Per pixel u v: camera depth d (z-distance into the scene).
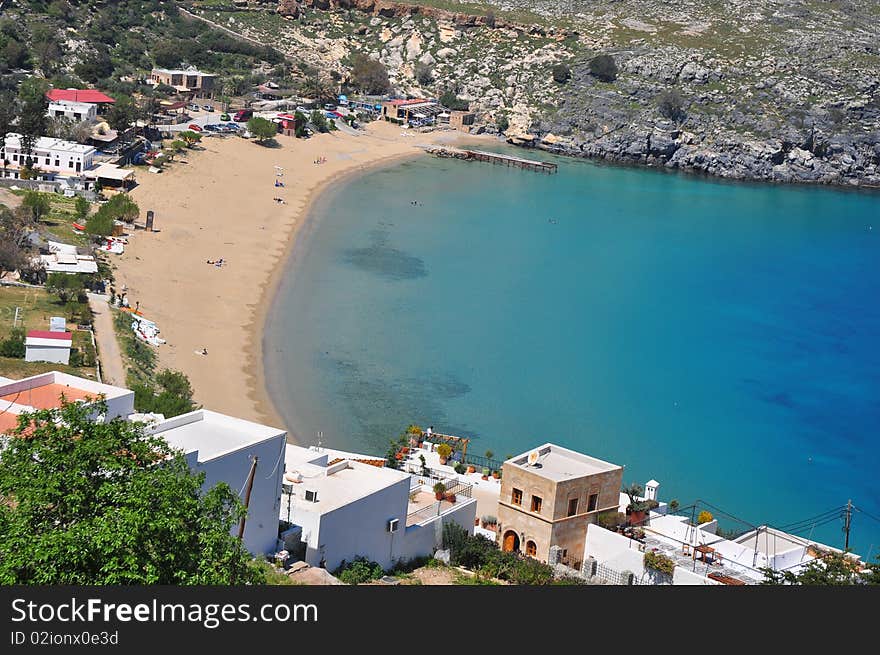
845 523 120.75
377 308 183.50
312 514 73.88
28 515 51.41
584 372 165.00
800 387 169.12
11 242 162.88
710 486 133.50
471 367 161.38
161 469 56.41
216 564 53.72
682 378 167.62
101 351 138.62
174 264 188.75
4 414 68.69
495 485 104.12
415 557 83.62
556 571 85.19
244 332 163.88
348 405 143.00
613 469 91.56
